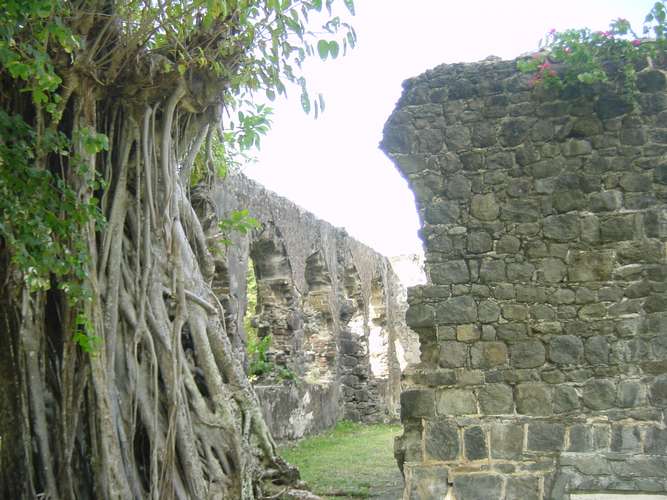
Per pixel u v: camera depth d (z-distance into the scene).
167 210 6.15
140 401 5.73
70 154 5.54
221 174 7.95
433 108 6.57
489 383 6.20
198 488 5.80
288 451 11.97
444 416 6.21
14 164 4.84
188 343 6.37
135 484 5.57
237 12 5.92
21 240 4.79
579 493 5.93
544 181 6.34
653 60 6.30
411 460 6.22
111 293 5.65
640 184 6.20
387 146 6.60
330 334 16.44
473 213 6.41
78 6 5.39
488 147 6.45
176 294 6.12
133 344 5.73
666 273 6.07
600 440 5.98
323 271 16.23
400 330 24.16
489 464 6.09
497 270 6.31
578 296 6.17
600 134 6.30
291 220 13.91
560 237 6.25
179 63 5.89
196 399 6.10
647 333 6.05
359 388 17.64
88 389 5.44
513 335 6.22
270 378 13.30
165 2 5.57
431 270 6.41
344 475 9.23
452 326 6.33
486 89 6.51
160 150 6.15
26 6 4.54
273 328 13.81
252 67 6.18
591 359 6.09
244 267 11.23
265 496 6.74
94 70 5.53
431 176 6.50
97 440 5.38
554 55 6.39
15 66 4.62
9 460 5.29
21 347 5.30
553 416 6.07
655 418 5.95
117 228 5.79
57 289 5.62
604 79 6.24
